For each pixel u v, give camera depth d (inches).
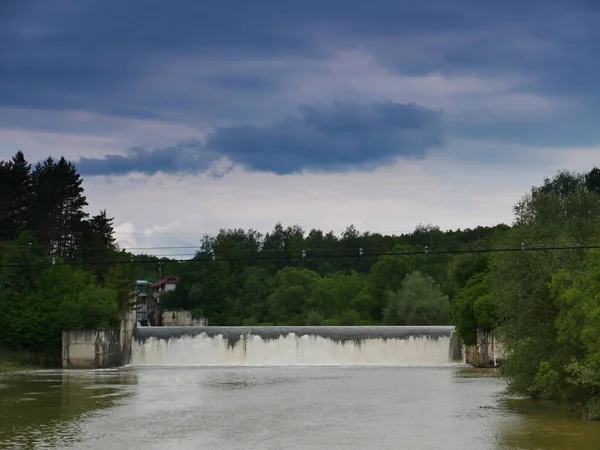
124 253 6668.3
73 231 6732.3
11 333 5447.8
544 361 2596.0
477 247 5467.5
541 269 2706.7
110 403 3169.3
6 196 6505.9
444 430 2367.1
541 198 3506.4
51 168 6835.6
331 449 2090.3
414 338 5536.4
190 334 5733.3
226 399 3297.2
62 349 5364.2
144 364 5684.1
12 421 2652.6
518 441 2149.4
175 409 2960.1
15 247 5851.4
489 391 3481.8
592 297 2444.6
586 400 2581.2
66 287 5802.2
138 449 2117.4
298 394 3472.0
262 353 5620.1
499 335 2849.4
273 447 2128.4
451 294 7436.0
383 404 3051.2
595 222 3321.9
